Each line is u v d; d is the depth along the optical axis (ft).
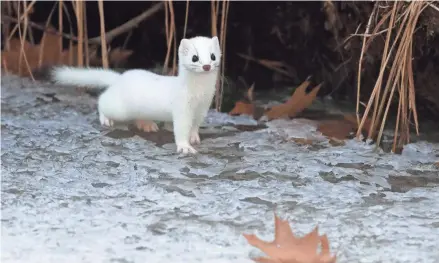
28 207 4.71
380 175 5.02
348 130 5.46
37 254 4.44
